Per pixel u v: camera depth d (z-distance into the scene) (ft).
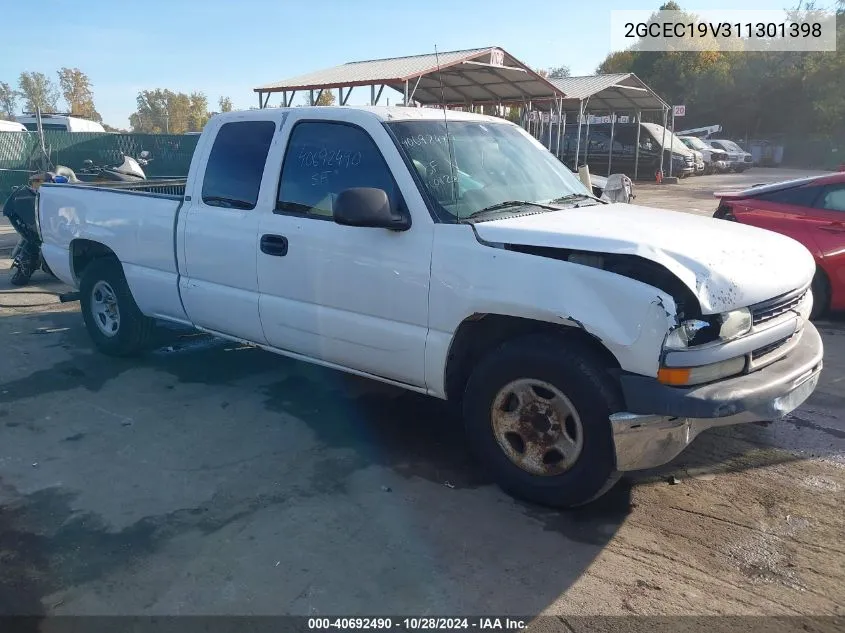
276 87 55.88
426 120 13.94
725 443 14.30
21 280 28.50
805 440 14.47
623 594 9.66
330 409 15.89
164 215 16.63
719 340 10.36
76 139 57.67
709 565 10.31
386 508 11.78
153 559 10.36
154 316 17.74
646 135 91.04
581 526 11.30
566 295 10.66
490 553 10.57
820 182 24.14
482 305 11.46
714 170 108.58
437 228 12.09
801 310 12.03
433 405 16.21
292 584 9.83
